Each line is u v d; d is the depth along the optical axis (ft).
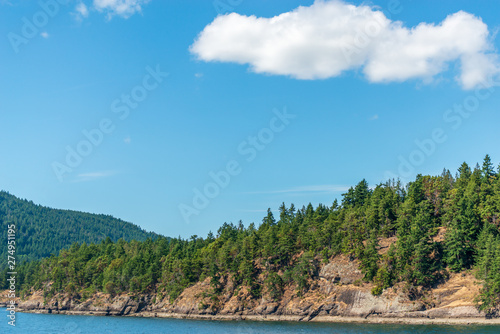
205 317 611.47
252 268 622.95
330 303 537.65
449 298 473.67
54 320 626.64
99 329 519.19
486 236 481.46
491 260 452.76
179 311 644.27
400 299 491.31
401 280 508.12
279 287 596.70
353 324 494.18
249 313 592.60
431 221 549.54
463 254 493.36
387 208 606.55
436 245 510.58
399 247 520.83
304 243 623.77
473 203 536.01
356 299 521.65
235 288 628.69
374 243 543.39
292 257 627.87
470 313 448.65
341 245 583.58
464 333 387.34
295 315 558.97
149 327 528.22
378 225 596.70
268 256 635.25
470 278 478.59
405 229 538.47
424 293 490.49
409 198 586.86
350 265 558.15
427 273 497.87
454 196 561.02
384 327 456.04
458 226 508.94
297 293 575.38
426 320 467.11
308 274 585.22
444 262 506.48
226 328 501.97
